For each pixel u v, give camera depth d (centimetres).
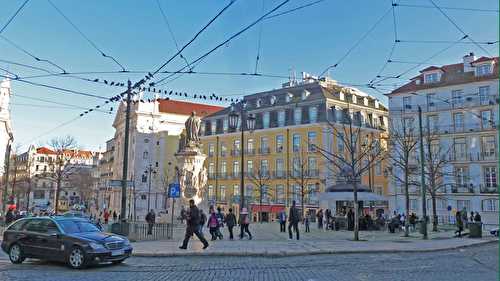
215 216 2041
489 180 4541
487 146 4594
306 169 5222
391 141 4466
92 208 9000
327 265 1215
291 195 5338
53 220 1271
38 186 10394
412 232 2792
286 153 5497
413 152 4766
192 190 2750
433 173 3256
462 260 1352
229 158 6141
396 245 1764
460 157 4722
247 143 5975
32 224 1285
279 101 5775
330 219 3231
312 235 2362
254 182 5334
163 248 1577
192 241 1897
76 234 1213
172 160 7325
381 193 5434
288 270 1120
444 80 4978
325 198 2912
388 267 1178
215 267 1177
